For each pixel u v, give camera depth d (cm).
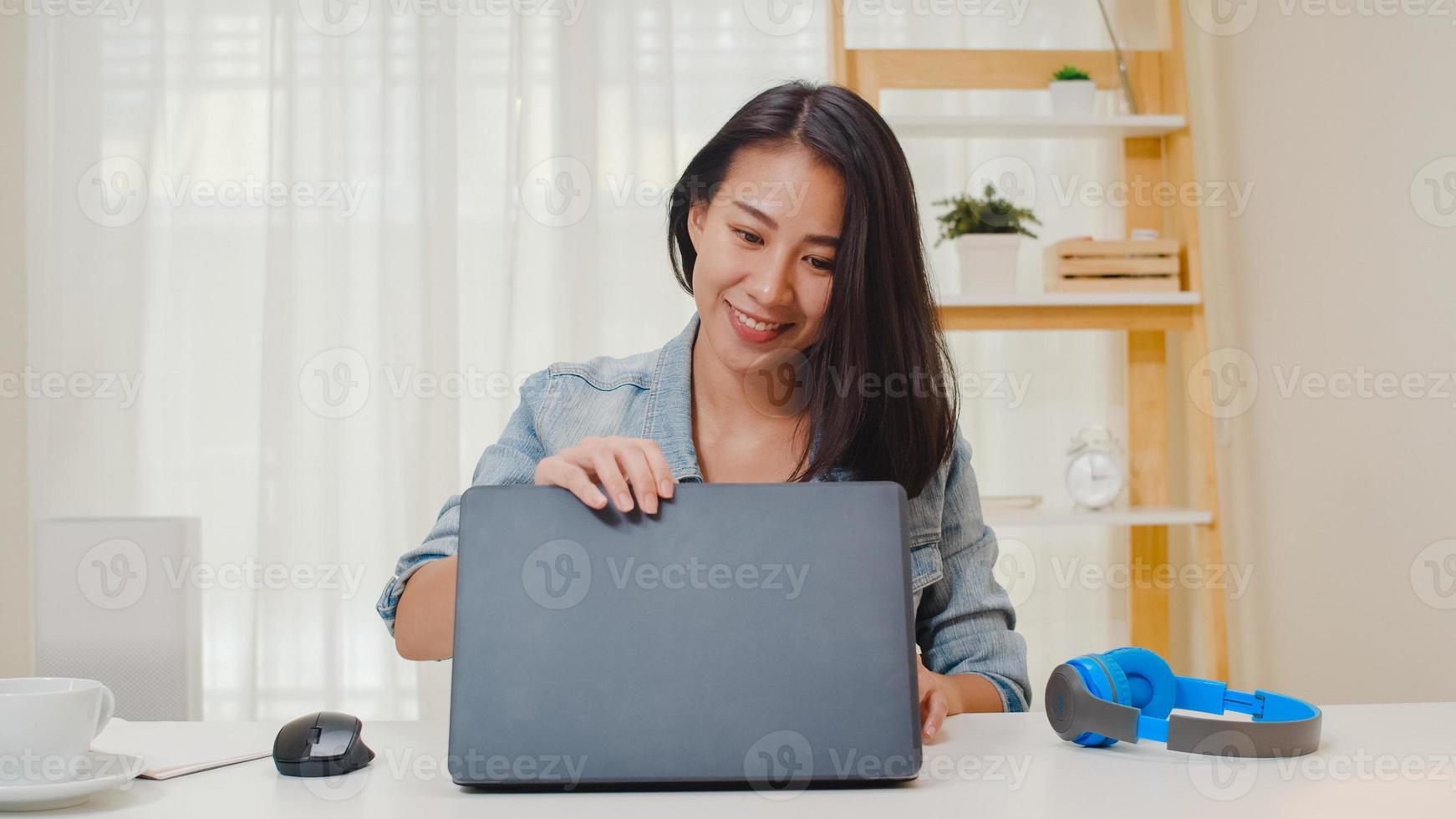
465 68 283
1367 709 99
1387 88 204
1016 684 121
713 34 284
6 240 276
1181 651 284
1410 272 199
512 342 277
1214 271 273
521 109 281
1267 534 251
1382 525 208
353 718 80
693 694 70
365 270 279
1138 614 275
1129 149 263
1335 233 223
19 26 277
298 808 67
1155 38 282
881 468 115
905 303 113
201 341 279
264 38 282
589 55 279
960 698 111
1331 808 65
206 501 277
